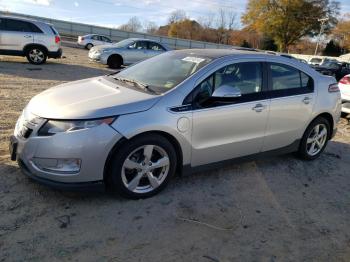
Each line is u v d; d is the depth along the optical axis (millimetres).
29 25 14094
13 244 2971
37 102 3803
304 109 4961
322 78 5305
